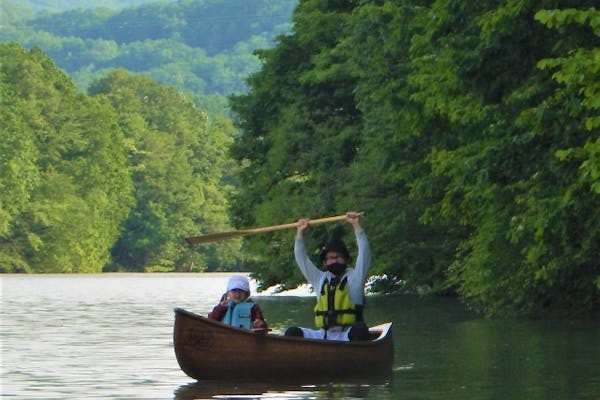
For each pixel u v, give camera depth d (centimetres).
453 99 5291
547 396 3656
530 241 5259
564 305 7088
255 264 11919
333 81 10238
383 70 7812
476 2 5131
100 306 10762
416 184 6178
